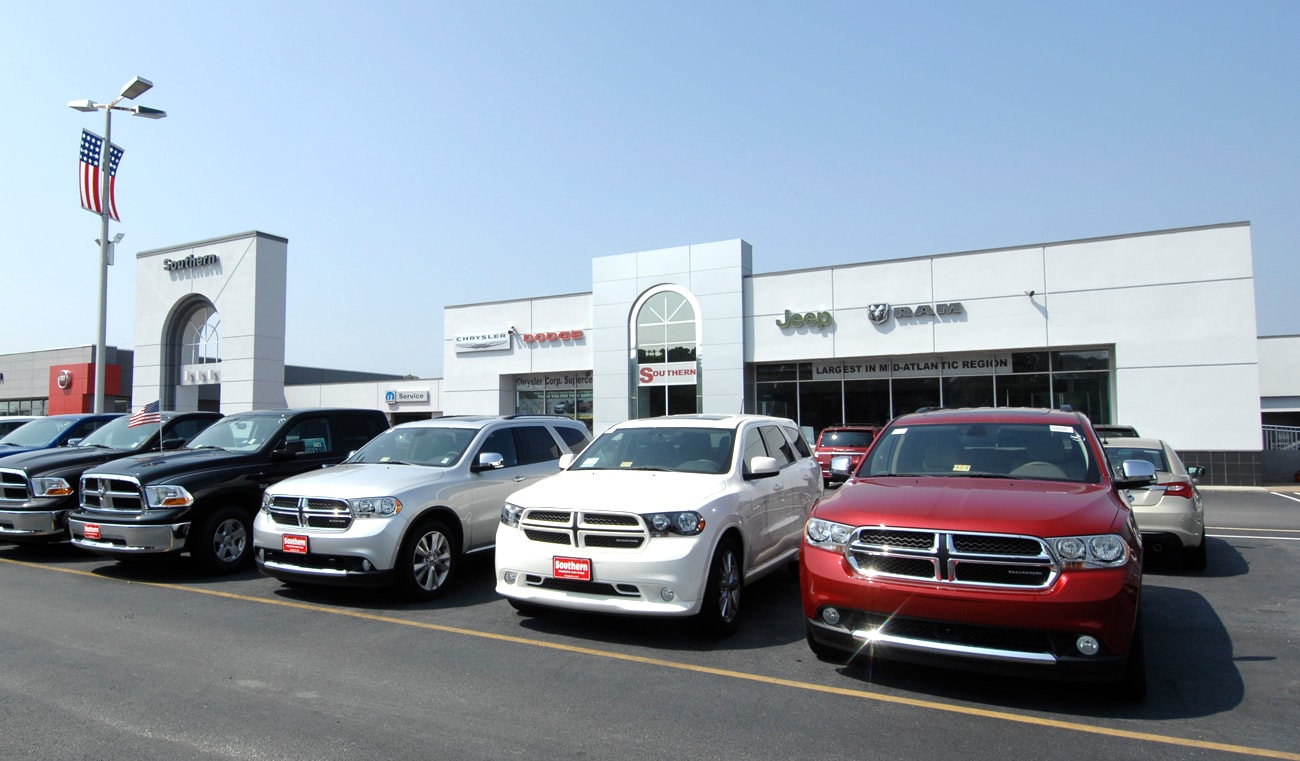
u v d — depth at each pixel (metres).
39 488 9.69
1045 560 4.37
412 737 4.17
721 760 3.87
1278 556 9.74
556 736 4.18
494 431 9.00
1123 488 5.65
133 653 5.73
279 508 7.59
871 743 4.07
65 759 3.91
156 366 31.88
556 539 6.06
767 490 7.18
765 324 24.48
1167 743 4.07
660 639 6.07
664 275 25.89
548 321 28.61
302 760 3.89
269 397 29.36
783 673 5.23
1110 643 4.25
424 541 7.56
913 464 6.05
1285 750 3.98
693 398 25.30
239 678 5.16
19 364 50.94
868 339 22.97
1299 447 29.64
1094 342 20.45
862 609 4.71
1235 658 5.54
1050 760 3.87
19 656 5.66
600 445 7.61
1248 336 19.03
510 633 6.26
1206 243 19.47
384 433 9.47
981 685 4.96
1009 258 21.41
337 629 6.41
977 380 22.27
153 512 8.35
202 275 30.53
